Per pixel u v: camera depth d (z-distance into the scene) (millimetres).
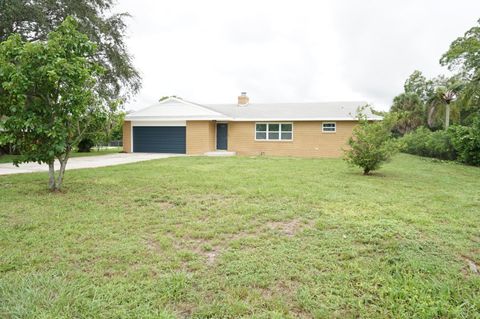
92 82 7074
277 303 2494
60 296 2529
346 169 11594
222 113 20438
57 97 6598
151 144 21297
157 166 11711
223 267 3127
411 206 5730
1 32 14969
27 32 15562
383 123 10195
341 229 4289
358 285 2779
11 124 6191
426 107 27484
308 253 3467
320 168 11594
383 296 2613
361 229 4258
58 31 6824
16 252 3418
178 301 2527
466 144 15266
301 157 17609
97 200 5941
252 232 4203
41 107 6461
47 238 3863
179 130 20734
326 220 4684
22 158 6629
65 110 6578
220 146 20906
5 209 5199
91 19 16203
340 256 3400
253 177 8875
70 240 3805
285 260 3283
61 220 4625
